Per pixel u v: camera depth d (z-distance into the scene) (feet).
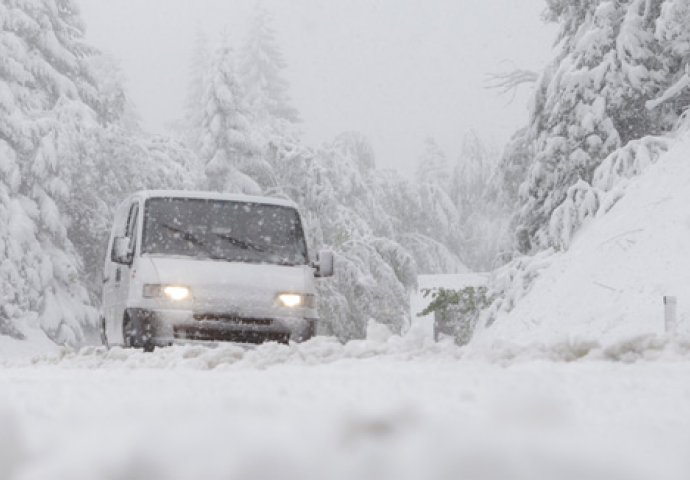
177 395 15.56
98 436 6.45
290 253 60.08
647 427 9.27
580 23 118.11
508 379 16.75
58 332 141.28
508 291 107.45
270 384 17.57
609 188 103.71
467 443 5.45
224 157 172.55
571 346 30.17
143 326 56.08
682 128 101.65
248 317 56.75
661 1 110.11
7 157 142.82
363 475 5.26
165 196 59.88
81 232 155.43
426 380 17.44
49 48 164.96
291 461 5.54
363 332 141.38
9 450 6.27
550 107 114.73
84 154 151.94
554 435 6.00
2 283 134.62
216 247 58.90
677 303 74.08
